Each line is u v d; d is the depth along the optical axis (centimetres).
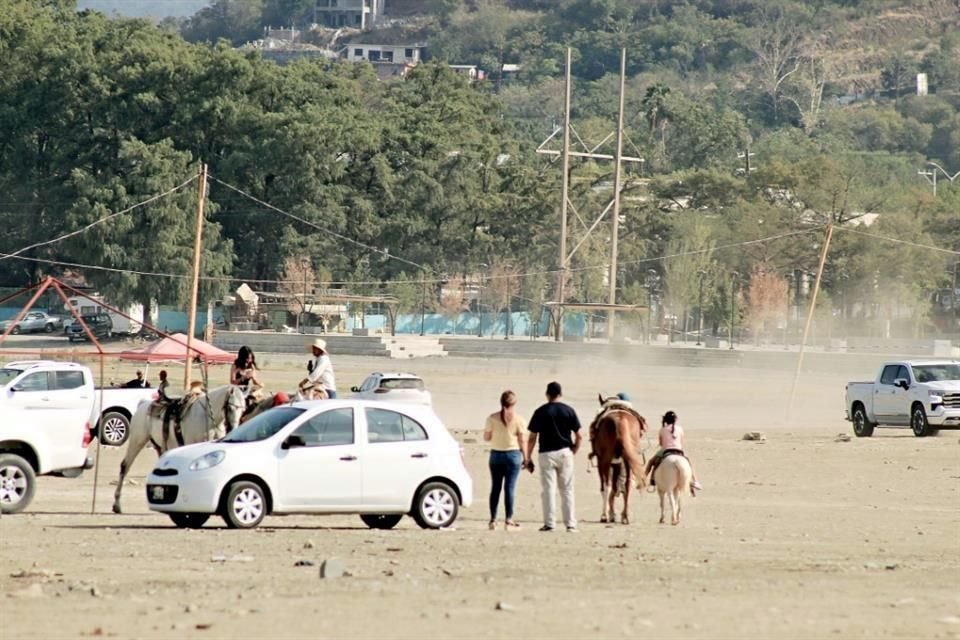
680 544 6938
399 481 7494
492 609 4544
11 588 5062
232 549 6356
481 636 4075
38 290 9931
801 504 9431
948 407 15450
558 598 4825
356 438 7456
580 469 11956
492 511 7638
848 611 4666
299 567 5684
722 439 15675
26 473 8088
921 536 7575
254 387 8838
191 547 6425
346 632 4119
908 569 5931
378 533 7244
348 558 6053
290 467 7312
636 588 5141
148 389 14225
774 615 4544
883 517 8644
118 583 5191
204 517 7481
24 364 12362
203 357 12344
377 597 4791
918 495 10088
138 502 9150
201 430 8338
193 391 8562
